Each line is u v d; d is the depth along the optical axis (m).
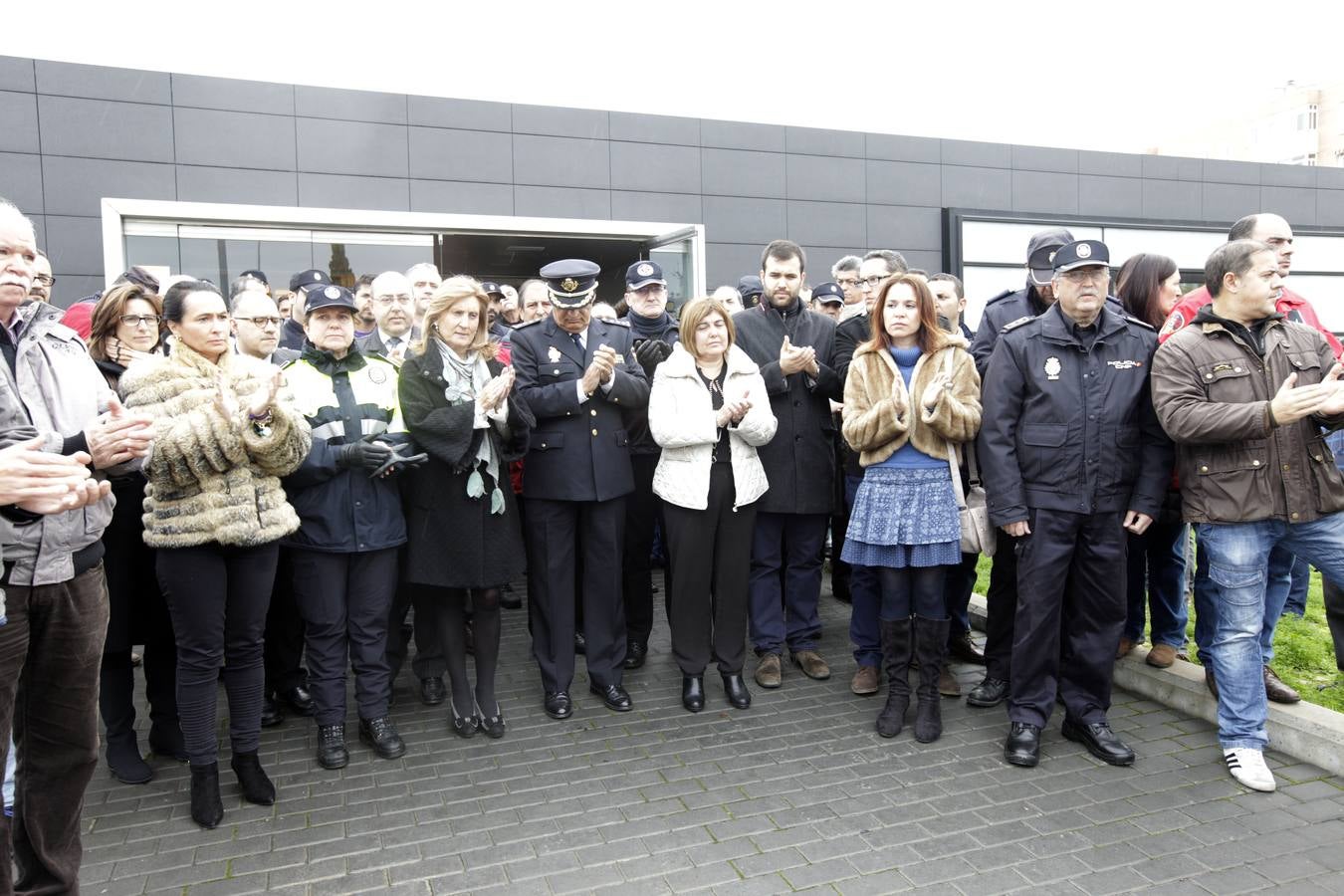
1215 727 3.69
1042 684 3.45
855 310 5.62
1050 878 2.61
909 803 3.08
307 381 3.45
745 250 12.90
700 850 2.80
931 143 13.96
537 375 3.91
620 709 4.01
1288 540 3.29
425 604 4.09
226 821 3.04
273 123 10.50
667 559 4.78
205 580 2.95
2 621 1.95
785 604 4.61
